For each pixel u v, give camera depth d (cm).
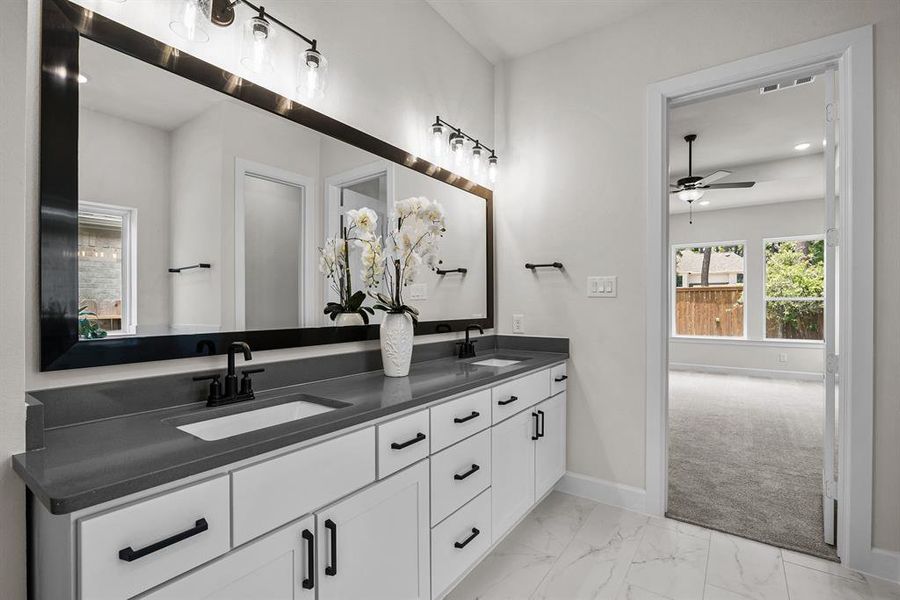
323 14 176
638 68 237
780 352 644
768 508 234
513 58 283
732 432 378
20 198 93
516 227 278
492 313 279
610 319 243
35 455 88
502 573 179
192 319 133
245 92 147
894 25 178
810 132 429
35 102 104
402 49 217
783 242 651
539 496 219
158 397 125
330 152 177
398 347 179
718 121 404
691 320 725
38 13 105
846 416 184
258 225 152
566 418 255
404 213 184
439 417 149
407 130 219
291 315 162
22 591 91
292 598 101
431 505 145
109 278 116
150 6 126
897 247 175
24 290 95
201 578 84
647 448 230
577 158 256
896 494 176
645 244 233
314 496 106
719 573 179
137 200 121
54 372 107
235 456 90
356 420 116
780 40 201
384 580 126
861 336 180
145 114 123
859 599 164
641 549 197
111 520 73
